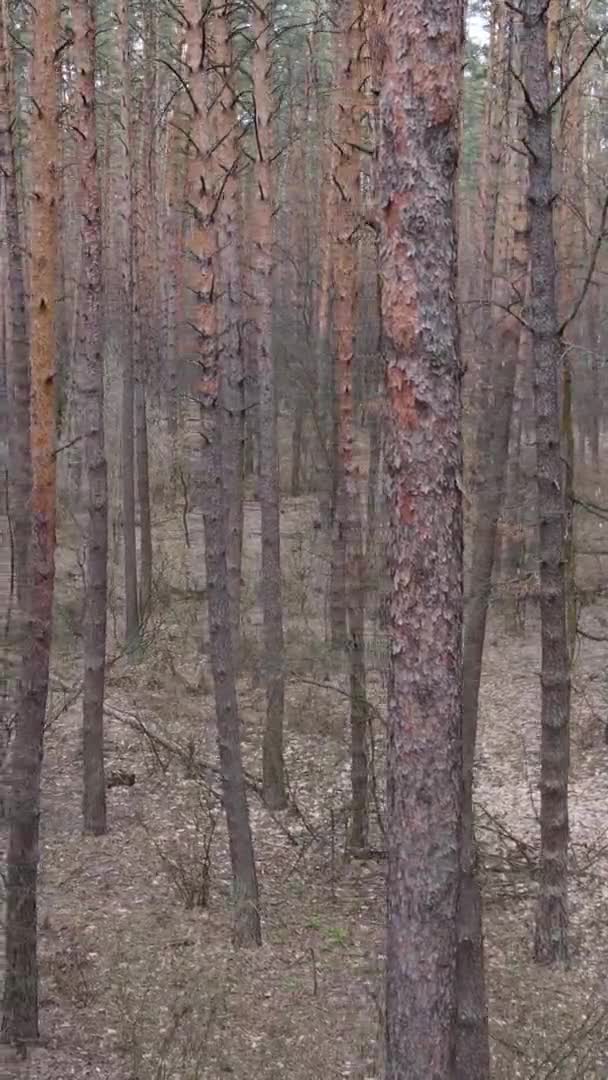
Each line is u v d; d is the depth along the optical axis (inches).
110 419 895.7
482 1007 245.6
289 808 446.9
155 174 1146.0
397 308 153.6
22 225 713.6
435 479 153.6
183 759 452.8
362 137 348.5
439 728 155.5
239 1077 262.2
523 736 514.6
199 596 726.5
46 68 242.8
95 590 409.7
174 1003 298.0
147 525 700.0
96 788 414.0
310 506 975.0
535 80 277.4
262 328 459.2
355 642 385.7
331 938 342.3
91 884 373.1
